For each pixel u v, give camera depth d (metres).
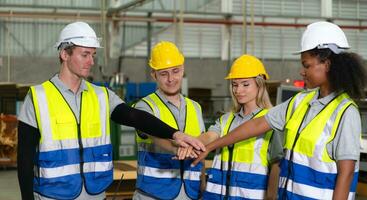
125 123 2.82
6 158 9.20
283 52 16.66
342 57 2.29
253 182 2.99
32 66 14.89
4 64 14.68
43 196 2.62
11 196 7.32
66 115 2.64
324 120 2.33
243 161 3.02
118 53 15.48
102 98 2.78
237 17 16.16
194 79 16.16
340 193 2.23
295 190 2.37
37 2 14.69
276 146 2.94
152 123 2.76
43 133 2.59
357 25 16.78
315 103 2.39
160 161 3.06
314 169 2.32
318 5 16.58
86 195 2.68
